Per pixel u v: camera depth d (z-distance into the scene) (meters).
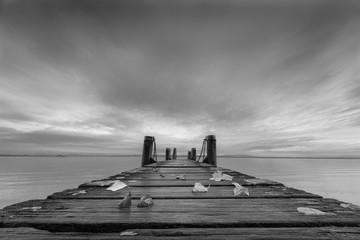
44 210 1.63
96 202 1.92
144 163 7.18
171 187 2.72
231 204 1.86
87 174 77.06
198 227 1.37
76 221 1.39
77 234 1.27
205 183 2.99
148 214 1.57
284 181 60.62
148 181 3.19
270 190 2.45
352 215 1.52
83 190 2.43
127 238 1.19
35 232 1.25
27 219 1.42
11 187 49.28
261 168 108.94
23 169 104.38
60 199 2.02
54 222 1.36
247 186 2.75
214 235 1.22
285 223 1.38
